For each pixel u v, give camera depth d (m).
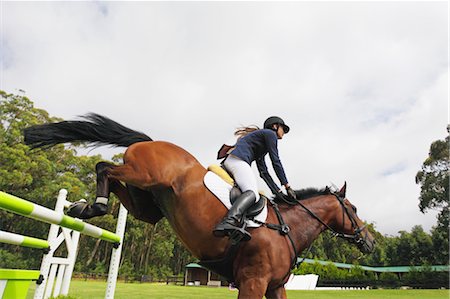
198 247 2.42
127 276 28.62
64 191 3.88
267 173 2.88
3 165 22.89
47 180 24.95
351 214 3.10
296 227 2.73
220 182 2.49
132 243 34.44
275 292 2.61
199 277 29.84
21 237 2.86
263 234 2.40
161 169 2.39
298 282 21.47
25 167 22.80
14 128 23.64
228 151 2.89
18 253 25.06
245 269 2.33
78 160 29.92
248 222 2.37
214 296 10.45
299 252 2.72
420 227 43.91
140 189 2.66
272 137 2.69
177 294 11.01
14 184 23.06
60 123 2.52
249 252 2.34
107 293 3.68
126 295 9.30
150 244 34.78
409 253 43.06
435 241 40.12
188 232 2.41
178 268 42.31
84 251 32.34
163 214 2.69
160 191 2.48
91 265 31.73
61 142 2.55
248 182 2.48
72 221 2.60
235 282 2.46
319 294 14.04
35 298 3.29
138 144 2.50
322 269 28.56
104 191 2.34
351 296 12.58
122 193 2.63
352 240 3.10
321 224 2.91
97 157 31.00
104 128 2.61
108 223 29.30
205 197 2.42
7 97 24.69
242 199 2.30
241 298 2.29
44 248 3.49
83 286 13.28
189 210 2.39
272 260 2.38
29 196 23.56
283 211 2.78
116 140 2.64
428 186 27.73
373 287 28.61
